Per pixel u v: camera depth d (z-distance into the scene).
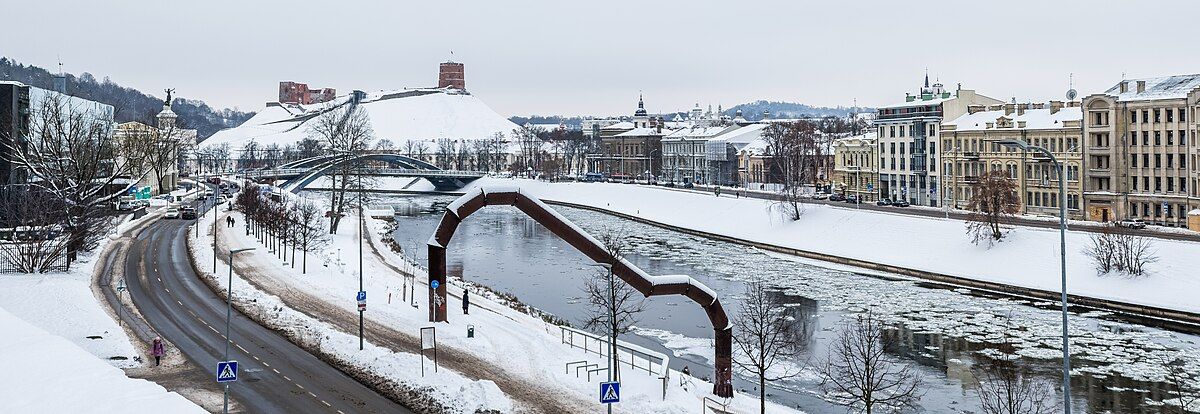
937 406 77.00
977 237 146.75
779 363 89.88
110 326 90.50
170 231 174.62
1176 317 110.75
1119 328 106.12
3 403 45.44
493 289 132.88
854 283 138.00
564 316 114.31
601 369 78.69
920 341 100.44
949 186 196.88
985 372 87.56
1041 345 98.38
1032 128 176.50
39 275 114.56
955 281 137.00
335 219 183.88
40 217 125.31
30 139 148.25
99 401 45.78
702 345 98.75
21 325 64.25
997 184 148.75
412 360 78.75
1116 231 134.88
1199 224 144.62
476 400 68.69
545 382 74.75
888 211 183.38
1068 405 50.72
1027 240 141.75
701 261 162.38
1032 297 125.94
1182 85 157.12
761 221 198.62
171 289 113.31
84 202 140.62
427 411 67.62
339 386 73.81
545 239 196.00
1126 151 159.12
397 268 141.88
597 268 152.25
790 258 166.25
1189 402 78.44
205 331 91.56
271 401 69.50
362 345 83.56
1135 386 83.44
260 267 130.62
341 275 126.62
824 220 183.00
